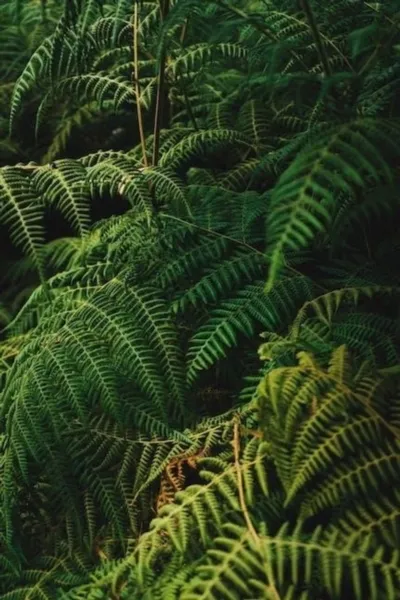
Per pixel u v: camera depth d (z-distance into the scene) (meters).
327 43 2.08
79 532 1.79
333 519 1.45
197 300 1.96
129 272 1.92
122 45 2.32
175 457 1.72
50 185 1.96
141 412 1.79
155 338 1.80
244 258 1.87
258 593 1.38
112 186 1.92
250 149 2.42
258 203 1.98
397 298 1.83
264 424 1.48
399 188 1.54
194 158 2.55
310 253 2.01
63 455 1.82
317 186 1.38
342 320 1.78
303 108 2.24
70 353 1.80
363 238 2.01
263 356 1.64
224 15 2.25
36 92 2.88
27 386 1.81
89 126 2.82
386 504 1.38
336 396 1.47
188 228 1.94
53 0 3.11
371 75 1.93
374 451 1.46
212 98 2.59
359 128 1.53
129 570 1.55
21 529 1.92
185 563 1.47
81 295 2.00
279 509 1.53
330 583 1.32
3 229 2.71
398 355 1.69
